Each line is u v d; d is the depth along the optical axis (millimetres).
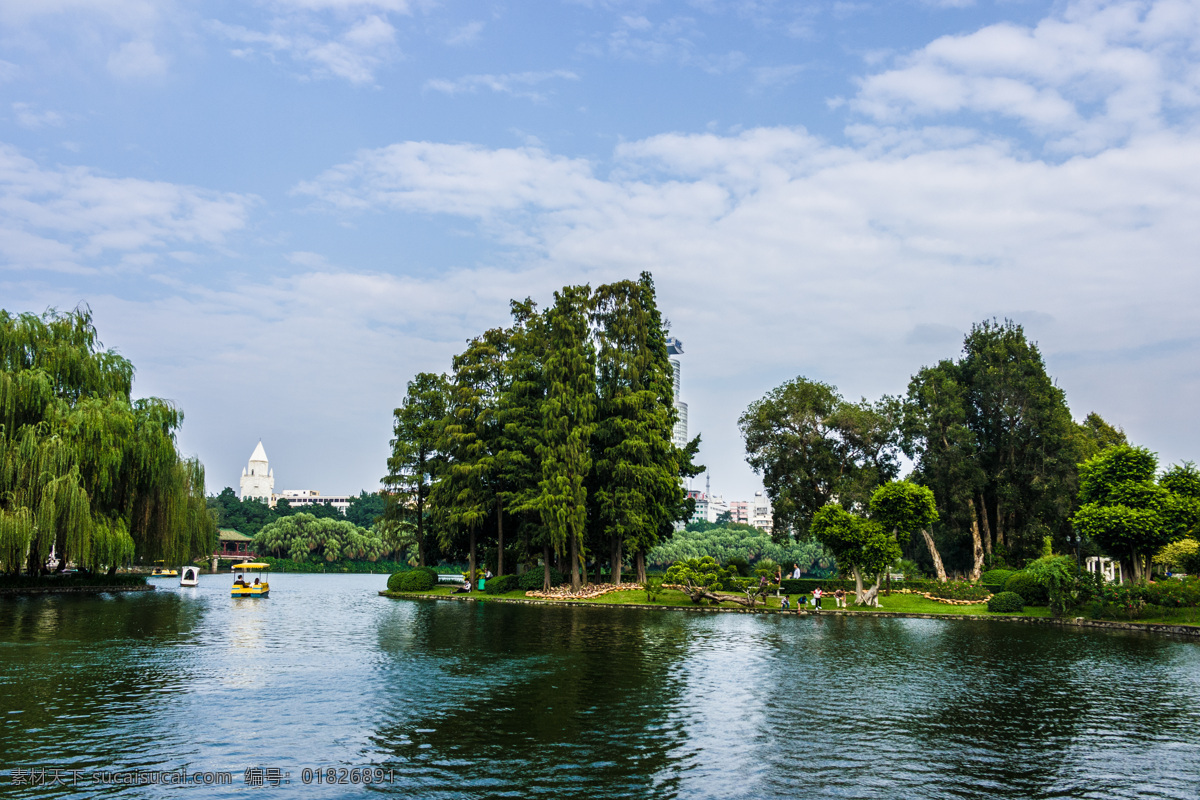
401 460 72750
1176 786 13812
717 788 13391
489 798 12766
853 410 71625
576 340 59812
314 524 134750
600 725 17516
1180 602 41125
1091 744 16422
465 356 65438
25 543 45844
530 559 65625
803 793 13219
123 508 55656
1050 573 45469
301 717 18000
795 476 72688
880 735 16969
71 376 53156
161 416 57688
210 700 19688
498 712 18672
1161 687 22844
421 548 74000
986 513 73188
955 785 13734
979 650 30781
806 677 23953
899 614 47562
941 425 70312
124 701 19375
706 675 24047
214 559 108250
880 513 53219
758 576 67688
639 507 57250
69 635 31500
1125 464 48781
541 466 58250
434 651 28609
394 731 16828
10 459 46938
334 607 50250
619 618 43531
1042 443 67812
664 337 66125
